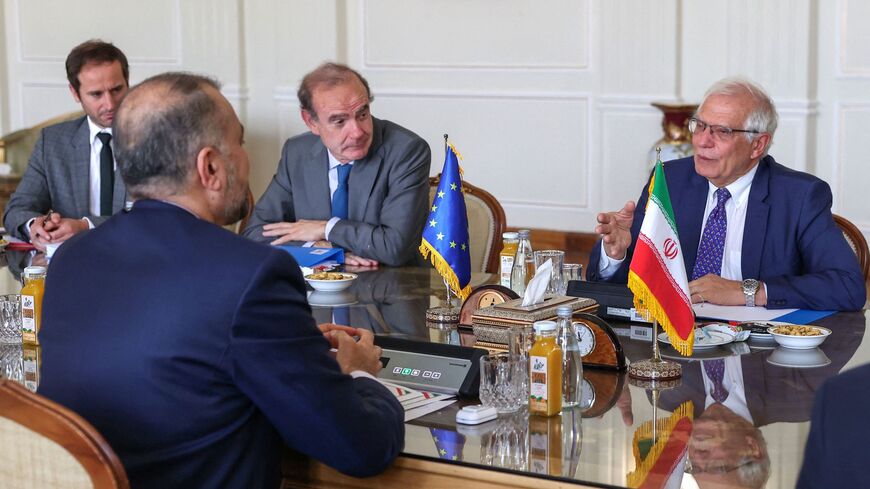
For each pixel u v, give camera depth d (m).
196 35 6.79
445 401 1.76
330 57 6.59
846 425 1.04
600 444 1.55
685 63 5.91
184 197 1.52
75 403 1.46
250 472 1.50
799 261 2.68
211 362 1.42
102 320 1.46
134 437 1.44
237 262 1.44
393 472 1.54
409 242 3.14
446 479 1.51
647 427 1.63
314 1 6.57
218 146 1.51
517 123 6.34
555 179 6.30
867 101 5.52
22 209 3.59
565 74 6.17
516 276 2.42
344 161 3.24
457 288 2.38
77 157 3.70
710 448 1.53
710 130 2.67
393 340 1.89
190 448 1.44
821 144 5.68
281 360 1.41
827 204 2.68
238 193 1.56
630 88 5.97
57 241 3.26
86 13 7.05
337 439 1.44
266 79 6.75
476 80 6.40
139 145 1.49
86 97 3.61
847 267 2.52
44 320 1.53
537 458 1.50
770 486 1.39
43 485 1.36
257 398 1.42
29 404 1.32
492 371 1.70
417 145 3.24
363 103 3.12
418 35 6.48
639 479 1.42
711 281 2.51
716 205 2.77
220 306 1.42
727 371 1.94
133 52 6.98
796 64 5.58
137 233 1.51
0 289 2.71
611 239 2.64
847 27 5.51
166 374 1.42
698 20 5.83
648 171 5.86
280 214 3.38
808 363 1.99
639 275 1.91
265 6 6.68
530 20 6.21
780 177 2.72
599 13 6.02
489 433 1.61
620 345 1.96
